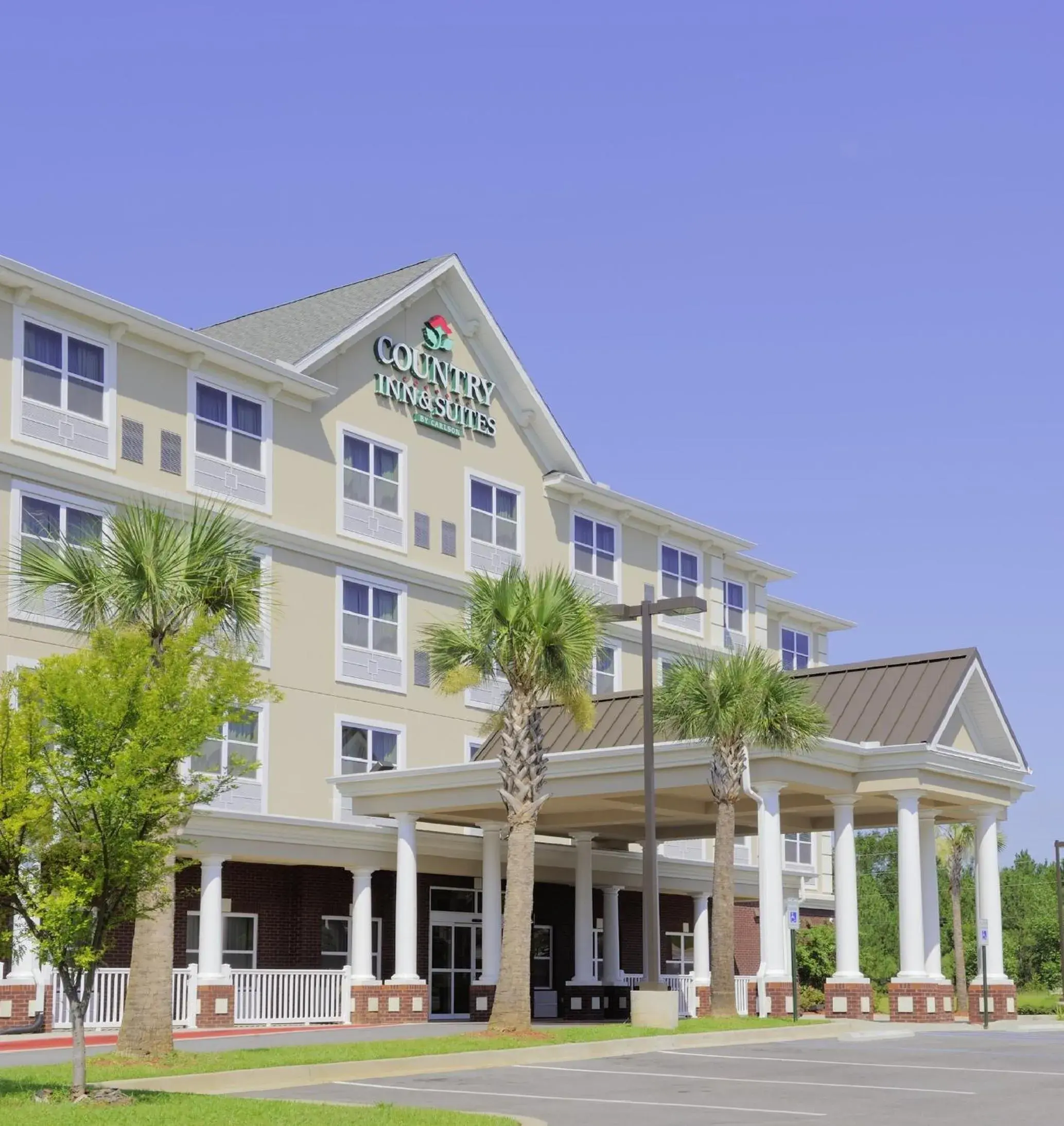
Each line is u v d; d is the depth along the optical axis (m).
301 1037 30.31
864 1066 25.17
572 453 49.88
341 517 42.12
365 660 42.31
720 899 33.34
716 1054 27.27
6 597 33.47
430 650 31.47
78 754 19.23
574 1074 23.95
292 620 40.31
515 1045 26.88
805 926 59.81
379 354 43.97
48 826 19.30
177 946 35.91
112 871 19.23
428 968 42.34
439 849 40.09
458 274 46.50
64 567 25.39
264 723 39.22
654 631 52.72
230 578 25.59
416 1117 17.50
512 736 30.33
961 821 39.97
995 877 38.00
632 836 43.69
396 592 43.69
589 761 35.56
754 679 32.72
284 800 39.44
